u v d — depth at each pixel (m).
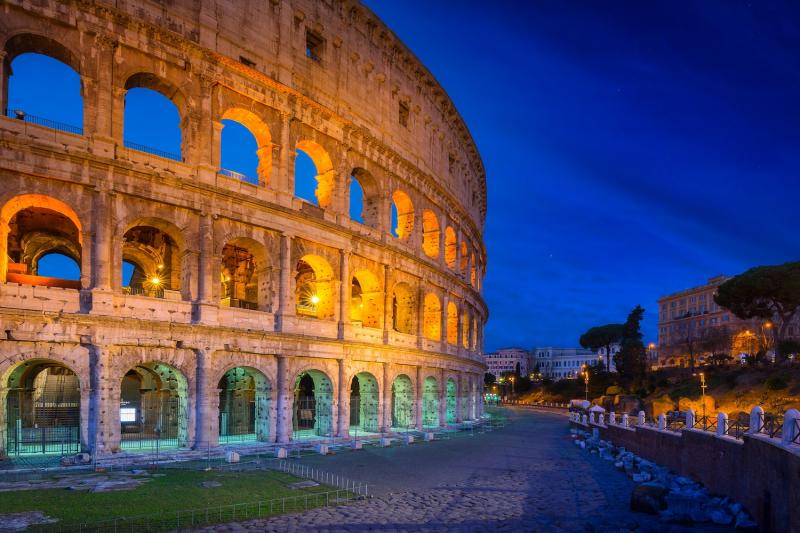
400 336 62.28
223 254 57.69
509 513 28.00
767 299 111.38
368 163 59.44
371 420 58.72
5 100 37.22
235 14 47.16
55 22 38.28
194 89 44.38
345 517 25.92
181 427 42.12
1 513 23.94
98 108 39.38
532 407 156.50
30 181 36.62
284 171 49.62
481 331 100.44
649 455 44.47
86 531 21.80
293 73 51.12
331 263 53.56
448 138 79.25
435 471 39.22
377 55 62.44
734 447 29.59
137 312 39.94
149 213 41.28
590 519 27.16
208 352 42.66
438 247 73.44
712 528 25.91
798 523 21.00
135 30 41.38
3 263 36.56
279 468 37.31
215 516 24.80
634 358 146.88
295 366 49.16
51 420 47.97
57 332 36.34
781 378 94.88
